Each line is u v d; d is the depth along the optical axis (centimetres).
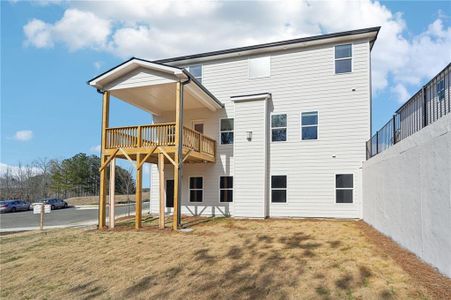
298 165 1311
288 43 1351
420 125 598
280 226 1062
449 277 448
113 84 1201
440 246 478
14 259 811
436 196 493
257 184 1312
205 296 501
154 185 1571
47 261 769
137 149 1132
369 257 617
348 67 1289
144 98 1347
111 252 802
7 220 1970
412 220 610
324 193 1267
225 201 1425
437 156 489
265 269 589
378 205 913
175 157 1085
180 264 664
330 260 615
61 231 1222
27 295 579
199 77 1523
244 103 1370
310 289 482
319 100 1312
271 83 1395
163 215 1084
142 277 611
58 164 4656
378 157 912
